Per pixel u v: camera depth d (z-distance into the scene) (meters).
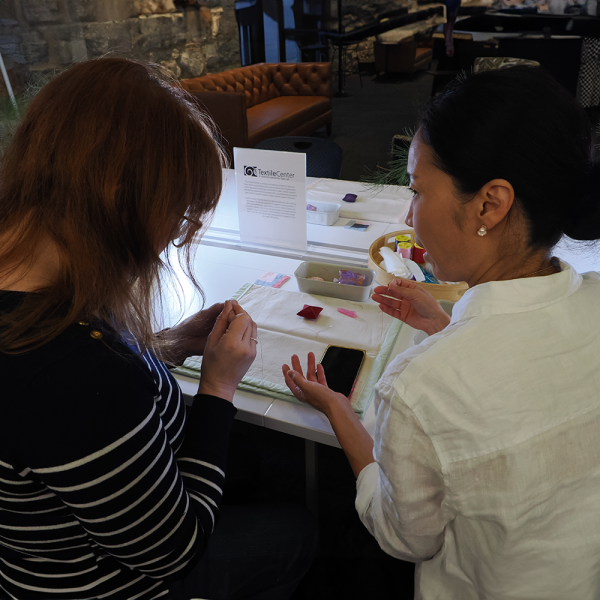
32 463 0.50
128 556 0.58
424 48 4.48
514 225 0.57
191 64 4.85
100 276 0.53
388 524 0.66
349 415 0.86
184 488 0.65
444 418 0.53
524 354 0.53
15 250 0.53
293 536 0.92
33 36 3.46
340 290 1.24
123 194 0.52
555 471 0.53
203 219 0.62
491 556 0.58
